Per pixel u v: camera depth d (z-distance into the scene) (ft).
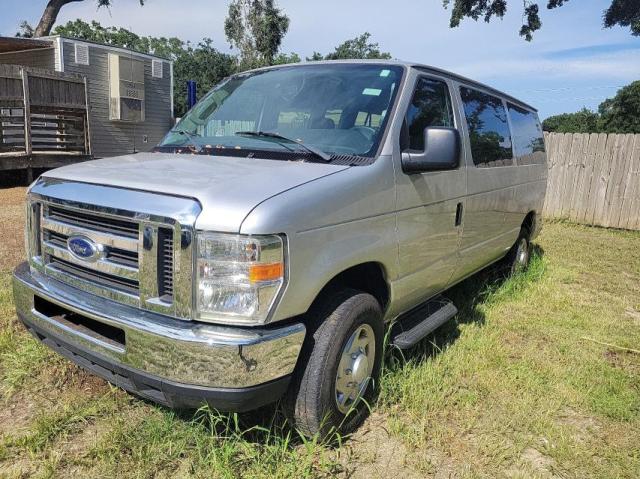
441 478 9.13
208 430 9.61
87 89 47.96
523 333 15.87
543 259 25.11
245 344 7.68
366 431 10.32
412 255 11.47
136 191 8.46
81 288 9.10
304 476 8.73
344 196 9.22
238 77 13.98
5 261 19.65
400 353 12.64
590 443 10.44
